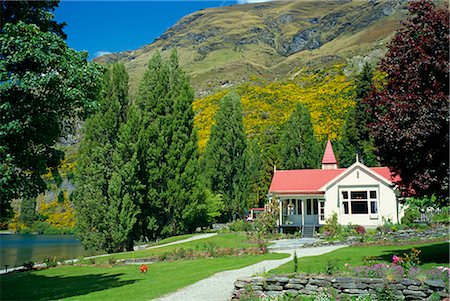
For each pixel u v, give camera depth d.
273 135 66.75
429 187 13.63
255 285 12.39
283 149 57.38
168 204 40.25
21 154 13.71
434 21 13.81
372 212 34.12
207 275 16.36
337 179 34.62
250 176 53.59
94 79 14.11
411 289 10.66
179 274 17.64
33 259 35.38
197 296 12.84
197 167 42.22
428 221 29.67
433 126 12.75
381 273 11.55
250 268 17.64
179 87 43.41
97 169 36.16
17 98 12.92
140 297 13.14
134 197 36.94
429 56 13.40
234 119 51.97
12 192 13.30
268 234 33.44
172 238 38.06
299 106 58.03
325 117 75.69
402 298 10.70
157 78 42.72
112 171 36.44
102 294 14.23
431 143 13.18
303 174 39.72
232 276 15.90
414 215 30.50
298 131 57.06
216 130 52.50
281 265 17.69
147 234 40.28
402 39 14.62
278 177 40.12
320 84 103.00
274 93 99.00
